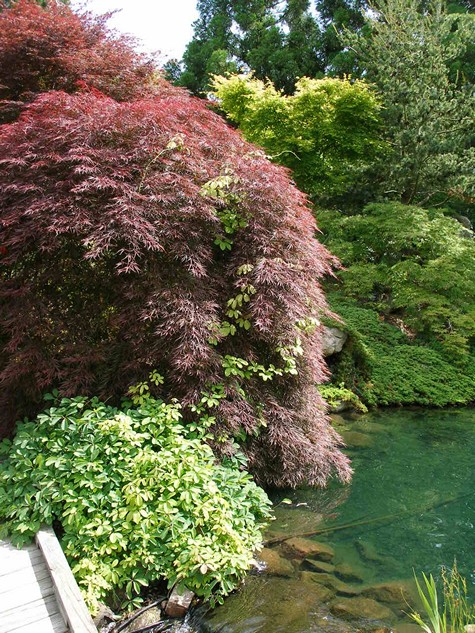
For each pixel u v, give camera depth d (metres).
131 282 2.85
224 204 3.02
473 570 2.51
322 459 3.40
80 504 2.29
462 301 7.66
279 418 3.16
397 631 2.00
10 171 2.88
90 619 1.71
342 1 15.75
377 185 10.53
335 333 6.13
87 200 2.74
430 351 7.11
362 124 10.15
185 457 2.48
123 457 2.47
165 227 2.77
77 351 2.83
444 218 8.47
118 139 2.93
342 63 13.12
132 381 2.81
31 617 1.83
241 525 2.54
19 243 2.76
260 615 2.10
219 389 2.94
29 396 2.96
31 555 2.21
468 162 9.85
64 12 4.61
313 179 10.20
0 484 2.47
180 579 2.21
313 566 2.49
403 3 10.59
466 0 14.00
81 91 3.85
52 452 2.50
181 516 2.33
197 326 2.74
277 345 3.15
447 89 10.66
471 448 4.54
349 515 3.11
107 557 2.21
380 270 8.41
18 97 4.36
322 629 2.02
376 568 2.50
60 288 2.96
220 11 18.19
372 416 5.64
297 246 3.11
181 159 2.93
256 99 9.70
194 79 15.72
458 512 3.19
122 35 4.67
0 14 4.36
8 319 2.82
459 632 1.85
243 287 2.87
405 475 3.82
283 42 15.52
